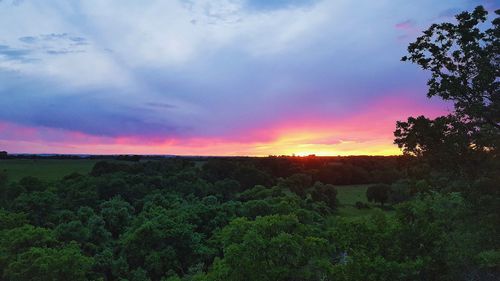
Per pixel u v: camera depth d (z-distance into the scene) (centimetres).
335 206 12600
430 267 2525
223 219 7938
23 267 4531
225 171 14288
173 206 9206
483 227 2267
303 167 16588
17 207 8069
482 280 2592
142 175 12288
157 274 6200
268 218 4312
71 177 12938
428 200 2980
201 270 5959
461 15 2069
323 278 3428
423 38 2175
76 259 4647
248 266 3325
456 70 2138
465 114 2138
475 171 2200
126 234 7362
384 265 2522
